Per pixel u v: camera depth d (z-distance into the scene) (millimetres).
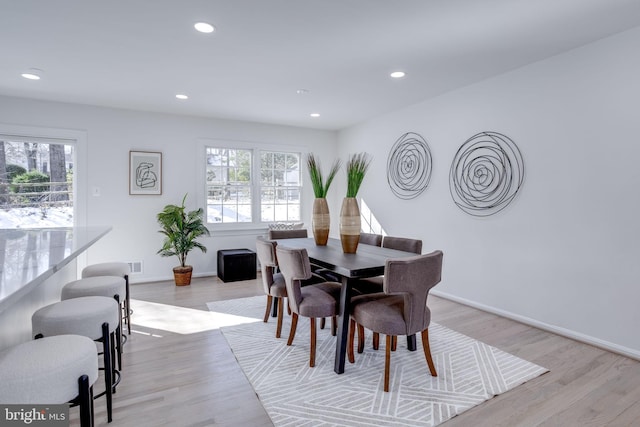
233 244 5270
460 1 2123
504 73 3326
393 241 3160
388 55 2920
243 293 4164
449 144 3924
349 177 2881
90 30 2471
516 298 3271
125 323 3053
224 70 3240
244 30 2484
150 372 2277
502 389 2082
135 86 3672
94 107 4383
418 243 2930
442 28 2463
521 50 2832
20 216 4160
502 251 3385
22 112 4039
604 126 2635
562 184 2900
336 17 2309
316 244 3240
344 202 2844
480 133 3568
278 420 1793
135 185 4602
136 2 2119
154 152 4703
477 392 2047
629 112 2504
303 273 2309
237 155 5340
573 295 2844
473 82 3590
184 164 4902
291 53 2875
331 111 4742
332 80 3516
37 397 1053
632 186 2496
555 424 1770
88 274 2570
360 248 3070
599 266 2682
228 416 1830
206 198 5094
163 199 4785
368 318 2139
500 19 2342
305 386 2117
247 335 2889
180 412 1858
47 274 1359
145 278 4695
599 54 2654
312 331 2354
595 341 2701
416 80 3535
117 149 4508
